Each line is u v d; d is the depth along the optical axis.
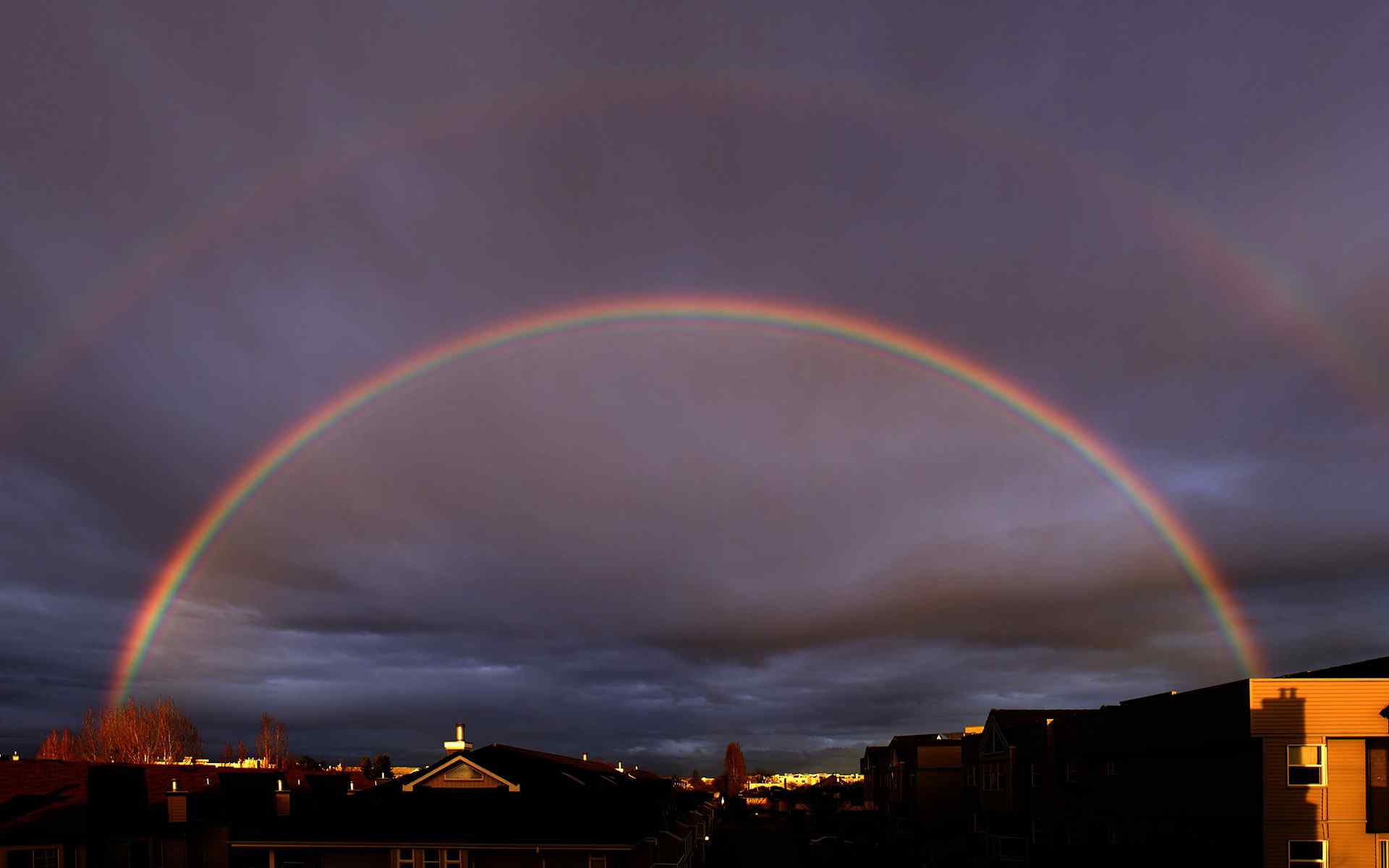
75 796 37.97
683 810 47.91
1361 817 30.16
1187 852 34.97
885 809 85.94
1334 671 41.00
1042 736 47.62
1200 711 33.59
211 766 64.25
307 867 32.00
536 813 33.50
